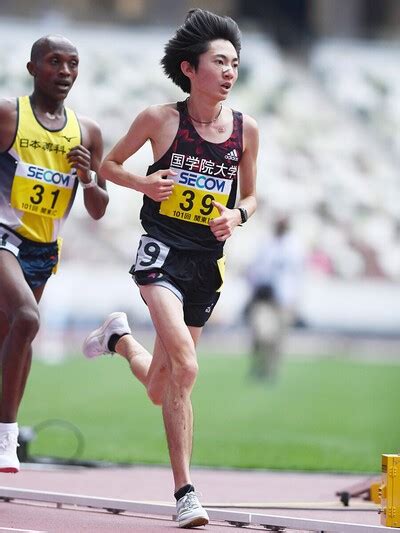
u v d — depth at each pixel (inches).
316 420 1872.5
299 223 4153.5
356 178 4347.9
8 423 804.0
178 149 784.9
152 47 4485.7
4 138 845.8
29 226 855.1
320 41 4739.2
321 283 3978.8
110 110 4281.5
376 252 4106.8
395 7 5113.2
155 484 1071.6
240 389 2372.0
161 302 770.2
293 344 3794.3
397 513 722.2
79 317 3668.8
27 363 836.6
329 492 1048.8
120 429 1625.2
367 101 4608.8
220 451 1424.7
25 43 4323.3
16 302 807.7
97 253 3791.8
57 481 1063.0
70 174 866.1
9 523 759.1
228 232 777.6
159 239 787.4
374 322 3959.2
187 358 756.6
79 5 4771.2
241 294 3804.1
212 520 786.8
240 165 814.5
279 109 4525.1
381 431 1734.7
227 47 780.6
